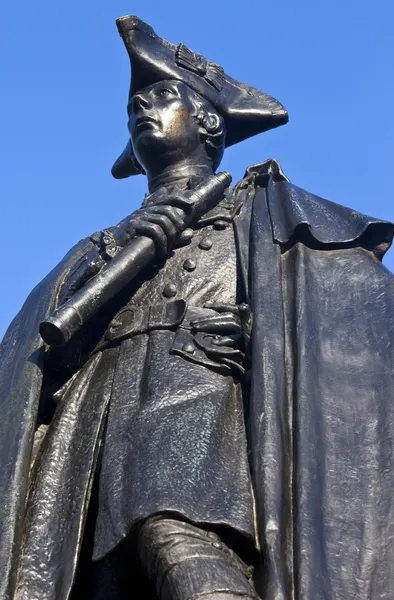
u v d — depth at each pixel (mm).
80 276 9438
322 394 8477
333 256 9445
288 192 9969
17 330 9516
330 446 8180
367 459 8148
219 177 10062
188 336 9023
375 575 7594
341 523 7805
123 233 9555
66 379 9297
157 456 8156
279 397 8359
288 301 9070
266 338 8664
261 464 7984
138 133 10516
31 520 8266
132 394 8773
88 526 8383
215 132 10656
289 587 7488
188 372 8797
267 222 9734
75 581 8211
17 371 9055
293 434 8203
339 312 9039
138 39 10664
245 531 7691
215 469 8117
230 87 10977
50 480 8484
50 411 9164
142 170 11117
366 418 8375
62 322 8898
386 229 9578
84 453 8562
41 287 9844
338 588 7504
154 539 7605
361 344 8812
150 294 9508
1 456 8508
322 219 9703
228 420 8531
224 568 7402
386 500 7930
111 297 9242
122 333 9211
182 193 9812
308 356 8625
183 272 9594
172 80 10664
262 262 9297
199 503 7820
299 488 7875
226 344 8922
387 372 8625
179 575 7336
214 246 9766
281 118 10930
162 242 9516
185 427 8359
